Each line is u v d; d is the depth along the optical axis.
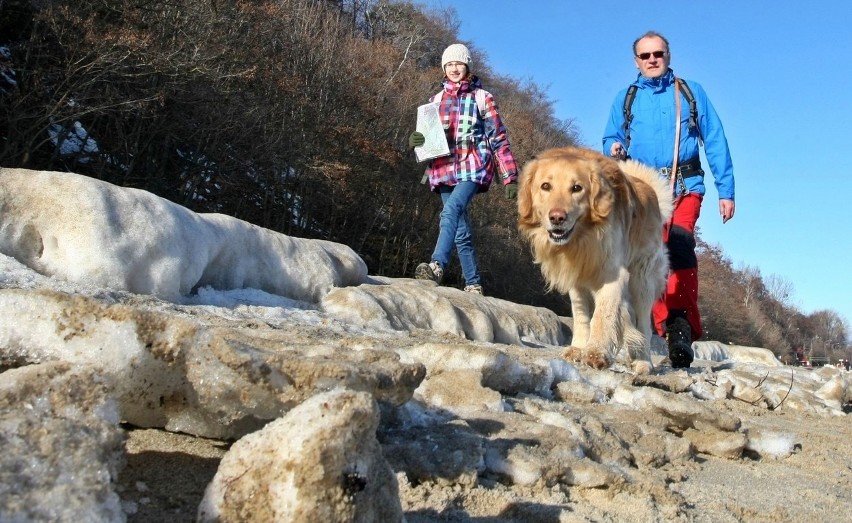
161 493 2.00
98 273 4.52
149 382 2.23
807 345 91.75
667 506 2.79
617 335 5.86
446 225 8.32
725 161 7.16
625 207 6.08
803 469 4.01
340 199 24.91
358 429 1.74
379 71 28.50
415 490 2.42
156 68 15.31
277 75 20.64
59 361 1.90
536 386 4.28
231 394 2.18
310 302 6.57
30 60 15.19
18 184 4.57
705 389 6.03
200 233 5.39
